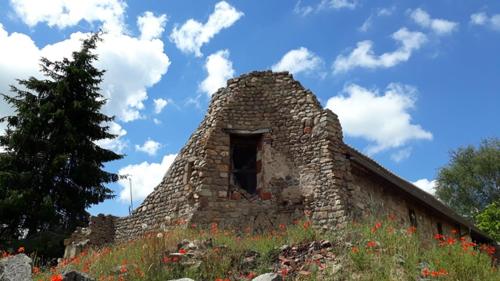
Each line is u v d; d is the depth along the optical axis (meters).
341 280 6.93
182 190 13.88
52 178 18.69
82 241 14.72
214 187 13.23
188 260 7.93
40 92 20.25
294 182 13.38
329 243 8.27
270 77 15.07
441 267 7.20
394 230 8.72
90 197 19.55
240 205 13.16
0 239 17.69
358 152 15.03
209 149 13.61
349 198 12.75
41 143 18.84
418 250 8.06
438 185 34.56
